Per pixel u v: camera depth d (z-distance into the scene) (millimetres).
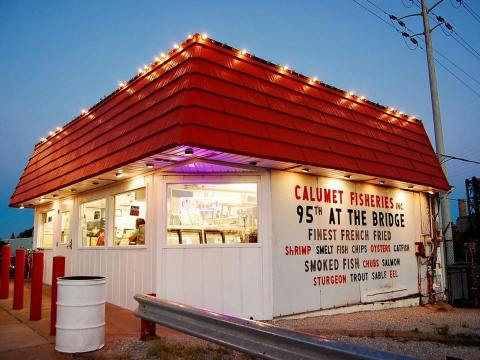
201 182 8727
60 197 13078
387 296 11211
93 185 10500
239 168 8445
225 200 8859
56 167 11680
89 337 5867
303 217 9461
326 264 9805
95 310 5969
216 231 8734
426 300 12469
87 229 11719
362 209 10984
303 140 8547
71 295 5871
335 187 10328
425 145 12945
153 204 8727
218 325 5027
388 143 11211
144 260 8797
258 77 8500
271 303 8594
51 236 14508
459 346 7488
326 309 9633
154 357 5738
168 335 6914
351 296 10281
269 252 8680
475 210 26750
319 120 9328
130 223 9664
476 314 11555
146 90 8555
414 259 12391
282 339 4172
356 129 10336
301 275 9250
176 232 8617
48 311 8875
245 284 8539
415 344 7391
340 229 10266
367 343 7281
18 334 6914
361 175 9906
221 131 7090
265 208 8781
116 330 7223
